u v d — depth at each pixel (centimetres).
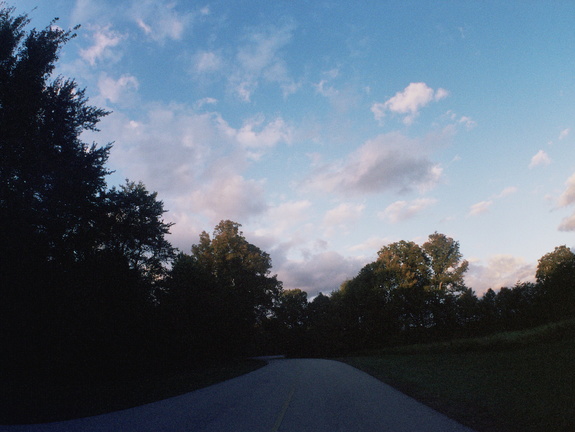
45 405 1070
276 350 8944
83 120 2069
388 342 5547
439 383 1192
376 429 645
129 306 2328
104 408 1048
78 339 1934
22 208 1688
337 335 6669
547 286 4131
